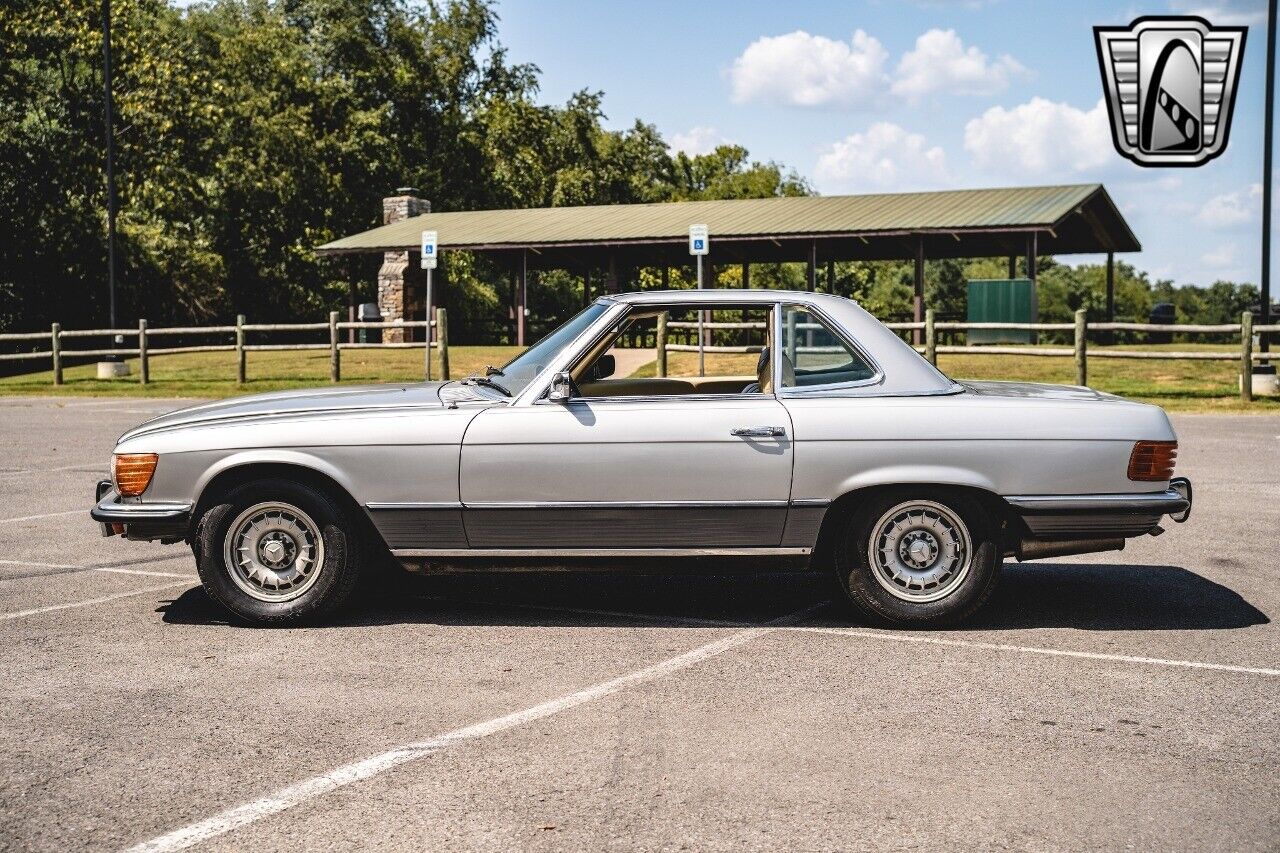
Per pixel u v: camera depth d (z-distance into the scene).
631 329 6.31
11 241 36.69
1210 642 5.52
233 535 5.73
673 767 3.92
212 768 3.92
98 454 13.32
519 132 57.25
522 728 4.30
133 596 6.49
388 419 5.70
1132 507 5.64
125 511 5.71
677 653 5.32
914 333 27.41
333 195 46.16
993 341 27.22
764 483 5.62
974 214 27.31
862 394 5.73
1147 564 7.35
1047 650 5.38
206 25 51.56
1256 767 3.94
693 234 15.49
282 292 47.50
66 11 35.25
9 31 34.91
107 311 39.25
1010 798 3.67
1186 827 3.46
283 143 44.34
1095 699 4.67
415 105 52.66
